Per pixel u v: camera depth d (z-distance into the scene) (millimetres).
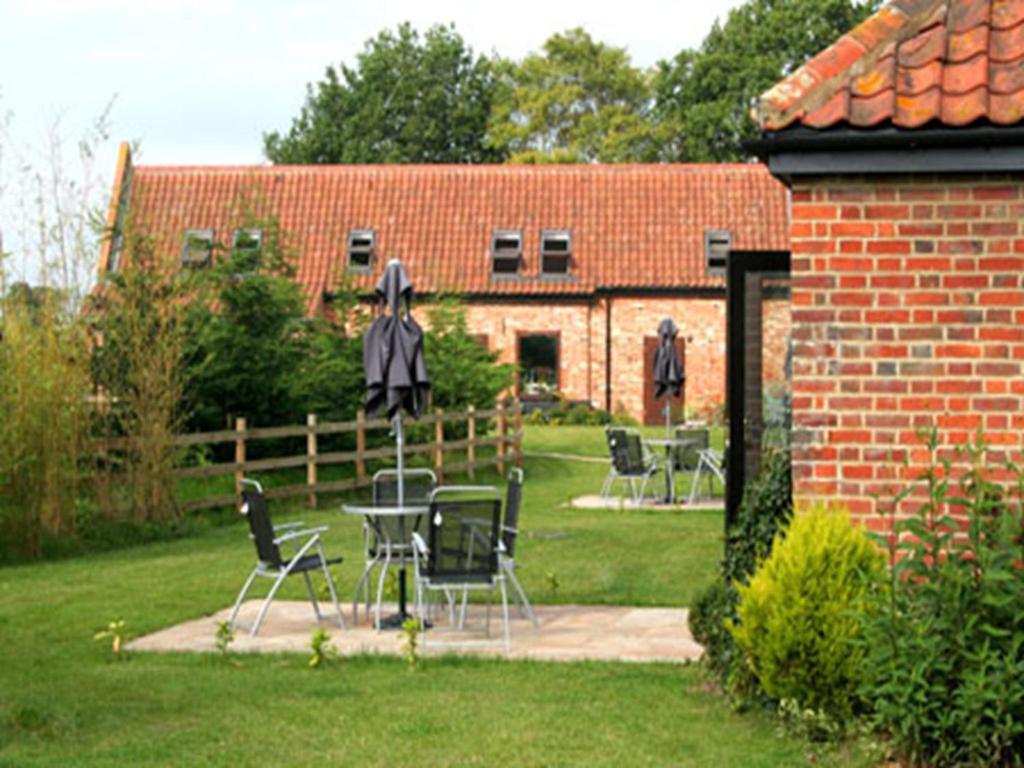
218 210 43094
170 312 18906
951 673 7027
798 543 7699
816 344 8109
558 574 14266
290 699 8641
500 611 12078
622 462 22469
